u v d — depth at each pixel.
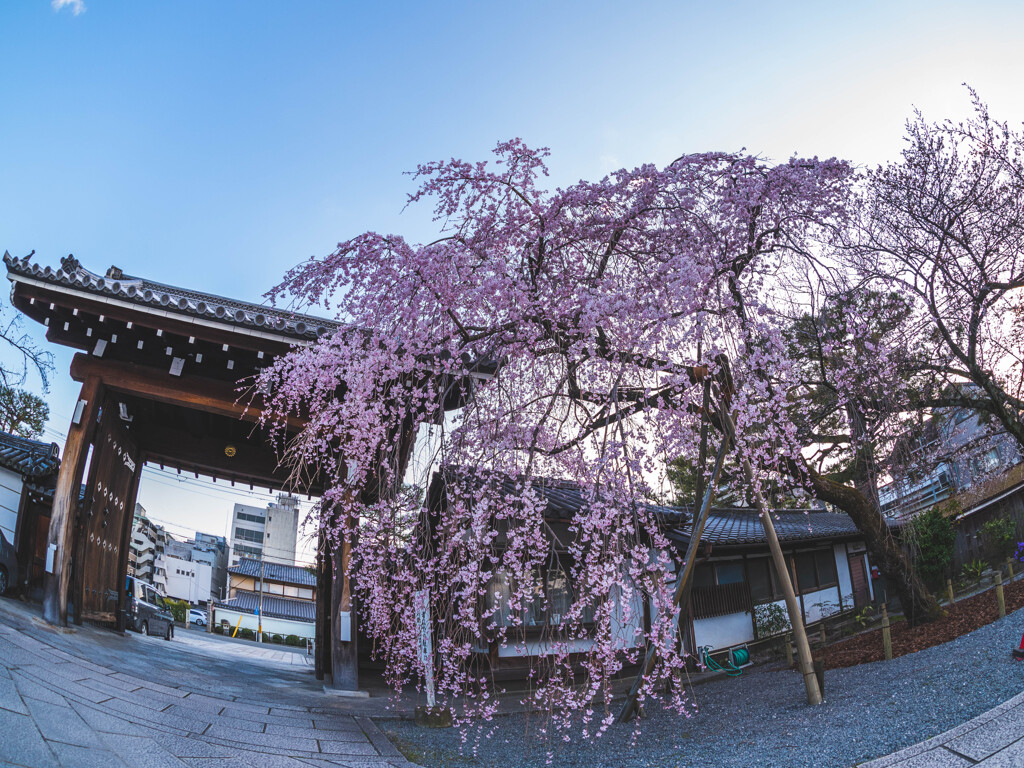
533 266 6.18
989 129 9.13
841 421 10.18
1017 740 4.37
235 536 55.22
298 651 29.20
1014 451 12.26
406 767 5.60
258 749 5.27
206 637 26.25
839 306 6.77
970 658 6.91
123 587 12.37
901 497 11.20
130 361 9.05
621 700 9.41
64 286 7.95
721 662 12.27
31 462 10.82
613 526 5.26
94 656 7.23
